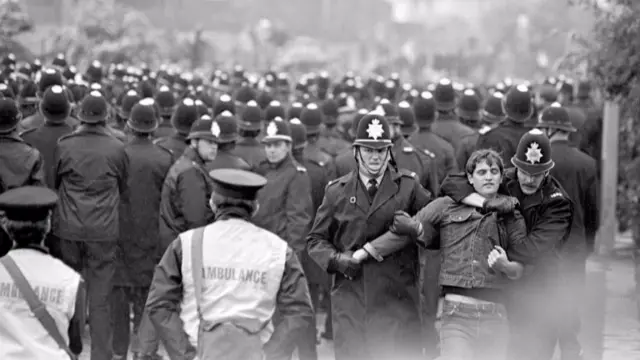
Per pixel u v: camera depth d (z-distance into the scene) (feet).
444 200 34.71
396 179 36.65
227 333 26.78
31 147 43.16
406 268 36.22
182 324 27.12
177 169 43.91
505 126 45.70
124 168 43.91
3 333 26.86
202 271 27.12
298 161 50.83
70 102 53.26
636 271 53.78
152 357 43.04
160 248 44.14
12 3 113.70
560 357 43.65
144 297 47.73
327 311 51.24
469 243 33.86
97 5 165.17
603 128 73.72
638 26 61.57
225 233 27.37
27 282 26.94
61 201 43.19
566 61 66.80
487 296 33.58
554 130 44.04
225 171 27.84
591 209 43.86
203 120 44.60
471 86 82.74
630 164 71.51
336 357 36.73
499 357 33.71
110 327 43.42
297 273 27.45
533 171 35.17
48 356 26.81
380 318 36.04
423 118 53.78
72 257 43.16
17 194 27.37
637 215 70.13
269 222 45.55
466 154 52.95
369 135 36.14
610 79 62.85
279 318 27.89
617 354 46.65
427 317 46.80
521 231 34.50
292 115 58.23
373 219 36.32
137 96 55.36
